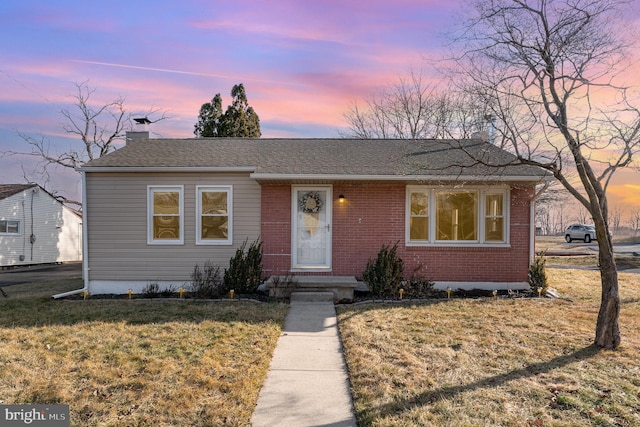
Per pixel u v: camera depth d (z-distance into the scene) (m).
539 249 26.78
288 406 3.80
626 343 5.51
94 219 9.80
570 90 5.77
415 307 7.91
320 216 9.94
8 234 21.72
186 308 7.78
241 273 9.12
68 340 5.73
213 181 9.77
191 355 5.11
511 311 7.46
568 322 6.65
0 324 6.70
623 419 3.47
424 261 9.75
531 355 5.07
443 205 9.87
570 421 3.45
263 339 5.80
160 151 10.89
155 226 9.83
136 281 9.79
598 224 5.39
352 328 6.39
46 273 18.02
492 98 6.86
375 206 9.80
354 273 9.80
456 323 6.62
